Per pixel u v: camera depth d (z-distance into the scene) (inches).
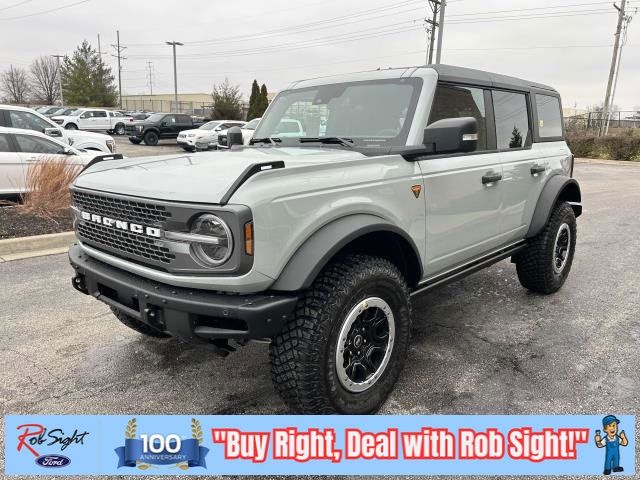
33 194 322.7
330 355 104.1
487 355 149.1
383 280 112.4
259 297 96.7
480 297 200.1
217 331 96.9
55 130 518.0
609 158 1040.2
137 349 152.4
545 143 193.3
